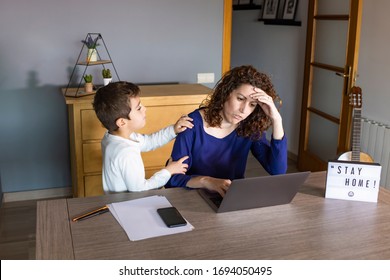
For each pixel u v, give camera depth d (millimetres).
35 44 3293
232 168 1883
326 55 3783
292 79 4473
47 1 3244
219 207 1475
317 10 3861
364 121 3338
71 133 3188
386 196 1676
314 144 4082
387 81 3217
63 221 1427
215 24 3684
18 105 3367
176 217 1430
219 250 1267
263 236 1351
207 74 3768
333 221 1459
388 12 3154
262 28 4930
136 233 1348
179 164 1771
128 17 3455
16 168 3475
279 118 1730
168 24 3566
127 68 3555
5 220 3166
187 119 1802
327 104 3830
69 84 3422
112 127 1812
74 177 3244
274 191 1503
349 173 1614
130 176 1732
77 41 3373
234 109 1668
